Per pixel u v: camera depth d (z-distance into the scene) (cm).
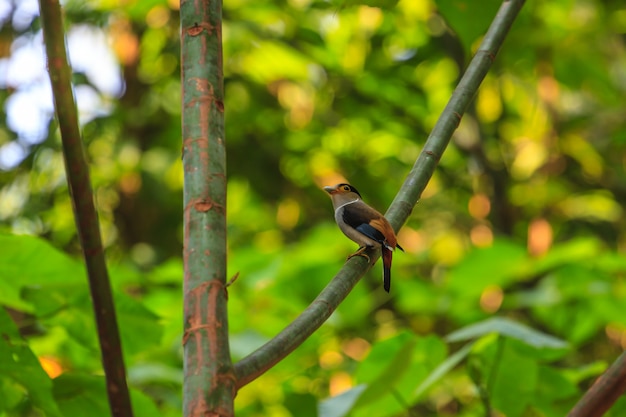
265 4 1383
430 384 651
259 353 360
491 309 1258
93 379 539
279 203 1702
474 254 972
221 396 334
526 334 641
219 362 341
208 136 387
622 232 1686
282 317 1048
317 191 1712
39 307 591
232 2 1404
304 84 1658
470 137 1597
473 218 1670
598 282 988
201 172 379
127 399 360
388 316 1541
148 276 1012
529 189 1644
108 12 1528
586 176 1672
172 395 903
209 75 399
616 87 1622
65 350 852
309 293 1055
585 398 475
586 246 971
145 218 1683
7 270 577
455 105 514
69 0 1526
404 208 483
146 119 1689
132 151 1678
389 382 598
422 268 1499
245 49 1430
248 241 1627
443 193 1742
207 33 406
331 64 1473
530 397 681
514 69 1541
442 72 1598
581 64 1494
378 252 456
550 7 1487
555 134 1625
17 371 519
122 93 1728
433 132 510
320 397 1126
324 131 1689
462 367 989
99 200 1711
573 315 1052
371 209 679
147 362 938
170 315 1038
